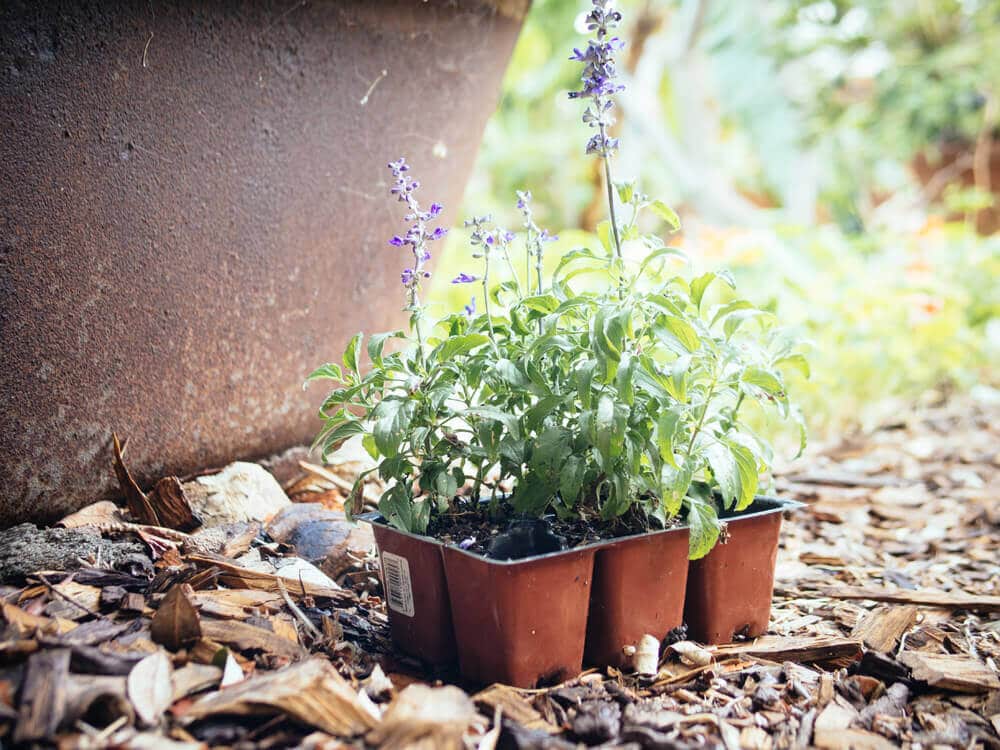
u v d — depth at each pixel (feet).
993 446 4.15
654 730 1.75
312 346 2.80
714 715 1.84
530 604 1.83
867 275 5.14
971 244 6.05
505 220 9.95
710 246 5.16
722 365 1.93
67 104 2.05
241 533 2.25
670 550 1.98
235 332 2.56
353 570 2.31
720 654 2.05
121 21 2.08
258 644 1.83
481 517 2.10
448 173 3.11
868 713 1.88
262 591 2.03
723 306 2.01
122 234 2.22
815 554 2.84
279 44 2.40
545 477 1.93
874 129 8.64
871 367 4.48
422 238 2.01
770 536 2.13
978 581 2.66
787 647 2.08
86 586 1.94
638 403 1.93
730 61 8.83
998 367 5.84
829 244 5.38
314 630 1.96
